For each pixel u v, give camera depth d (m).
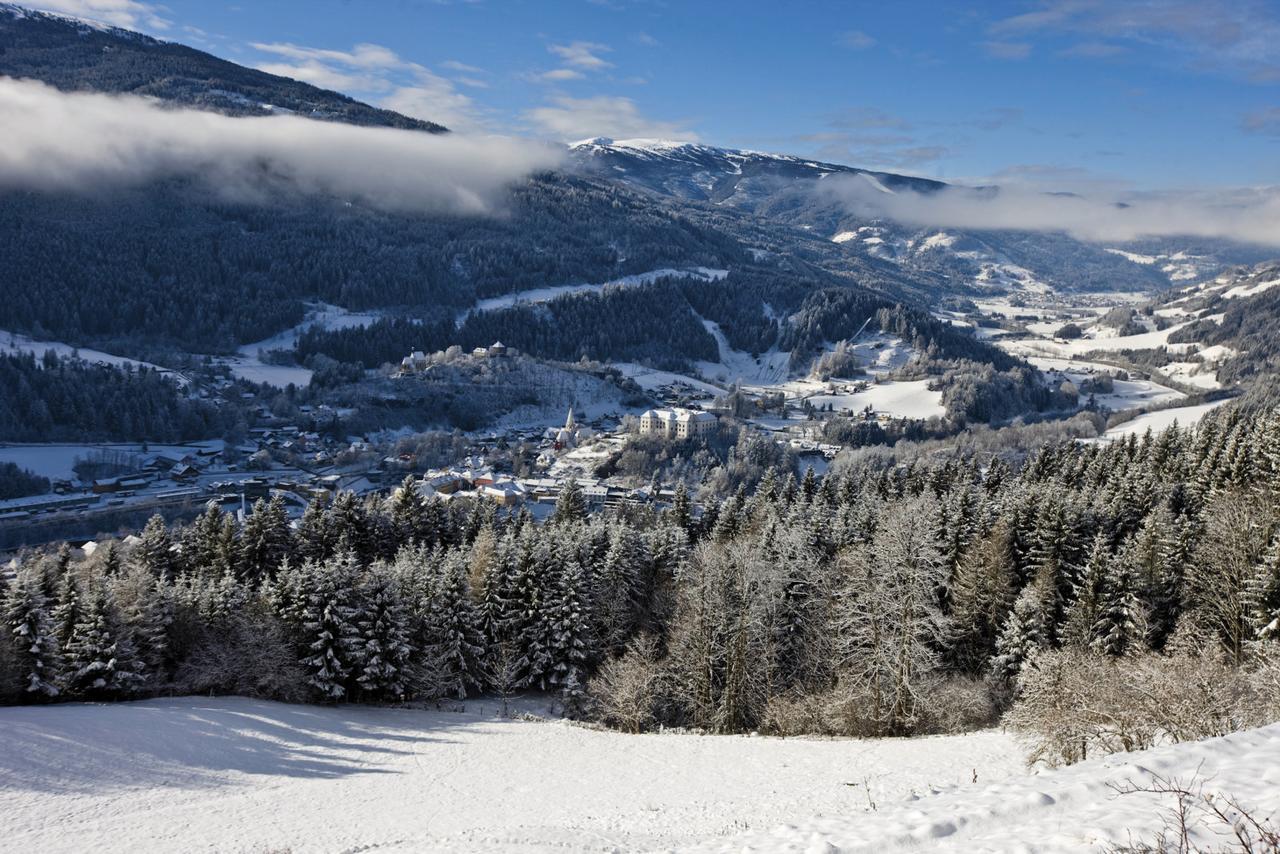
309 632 65.25
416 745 55.34
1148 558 63.19
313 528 88.19
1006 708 54.19
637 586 80.06
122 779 44.50
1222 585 56.59
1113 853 12.58
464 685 70.31
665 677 64.31
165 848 34.84
